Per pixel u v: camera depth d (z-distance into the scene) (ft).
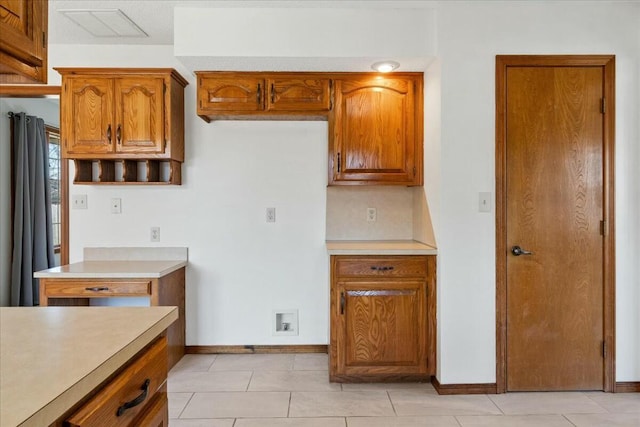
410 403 7.54
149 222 10.10
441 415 7.11
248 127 10.19
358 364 8.30
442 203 7.97
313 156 10.27
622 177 7.99
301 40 7.99
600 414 7.14
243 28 7.97
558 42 7.94
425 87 8.89
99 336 3.24
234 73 8.86
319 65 8.48
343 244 9.26
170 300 9.08
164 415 3.65
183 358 9.87
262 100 8.89
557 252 8.02
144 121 8.98
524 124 7.98
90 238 10.02
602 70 7.98
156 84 8.97
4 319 3.73
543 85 7.97
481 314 7.99
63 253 10.11
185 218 10.15
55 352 2.88
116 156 8.98
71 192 9.95
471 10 7.93
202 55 7.96
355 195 10.39
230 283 10.24
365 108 8.99
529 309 8.00
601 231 8.00
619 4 7.91
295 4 7.82
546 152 8.00
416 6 7.91
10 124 12.50
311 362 9.61
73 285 8.29
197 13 7.95
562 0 7.72
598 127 8.01
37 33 3.57
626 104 7.98
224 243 10.21
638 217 7.99
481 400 7.68
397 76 8.98
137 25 8.66
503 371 7.98
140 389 3.22
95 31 8.95
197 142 10.12
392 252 8.16
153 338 3.51
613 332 7.98
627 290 8.00
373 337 8.28
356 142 9.00
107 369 2.71
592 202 8.00
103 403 2.65
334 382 8.39
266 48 7.97
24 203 12.67
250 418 7.00
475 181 7.96
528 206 7.99
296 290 10.31
